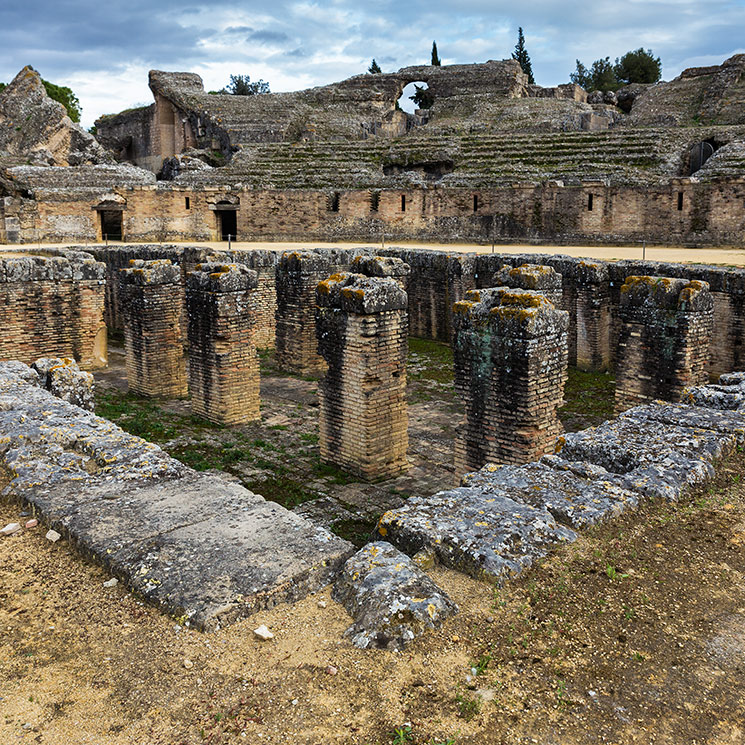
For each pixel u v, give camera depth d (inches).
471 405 490.6
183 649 201.3
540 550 249.0
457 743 169.5
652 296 576.7
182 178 1750.7
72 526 258.1
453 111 2372.0
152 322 791.7
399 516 263.9
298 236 1644.9
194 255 1002.7
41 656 200.5
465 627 211.5
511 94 2377.0
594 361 893.8
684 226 1341.0
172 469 308.3
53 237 1625.2
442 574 239.3
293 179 1705.2
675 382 571.5
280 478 566.9
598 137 1686.8
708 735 173.0
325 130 2106.3
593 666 196.7
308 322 904.3
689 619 217.6
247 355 701.3
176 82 2300.7
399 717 177.6
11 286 820.6
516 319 451.2
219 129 2098.9
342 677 190.7
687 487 300.4
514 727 174.9
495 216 1494.8
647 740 171.3
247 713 178.9
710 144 1599.4
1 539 262.5
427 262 1071.0
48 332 863.7
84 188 1647.4
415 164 1777.8
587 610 220.5
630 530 268.1
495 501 274.8
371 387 552.4
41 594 228.8
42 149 1973.4
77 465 314.8
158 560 234.5
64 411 380.2
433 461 608.7
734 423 358.3
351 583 223.9
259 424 709.3
